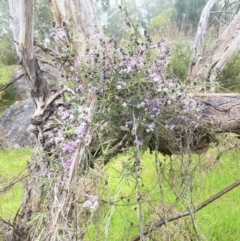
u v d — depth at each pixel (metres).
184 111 1.83
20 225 2.10
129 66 1.68
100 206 1.68
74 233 1.44
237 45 3.07
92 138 1.64
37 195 2.01
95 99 1.68
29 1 1.96
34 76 2.10
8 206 3.59
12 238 2.14
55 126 1.99
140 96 1.72
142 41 1.80
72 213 1.57
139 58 1.72
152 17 8.12
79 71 1.79
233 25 3.11
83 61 1.80
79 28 2.21
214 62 3.00
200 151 2.16
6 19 8.44
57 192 1.47
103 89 1.69
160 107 1.78
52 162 1.61
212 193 3.67
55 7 2.32
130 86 1.73
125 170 1.85
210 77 2.67
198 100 1.98
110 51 1.82
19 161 5.05
